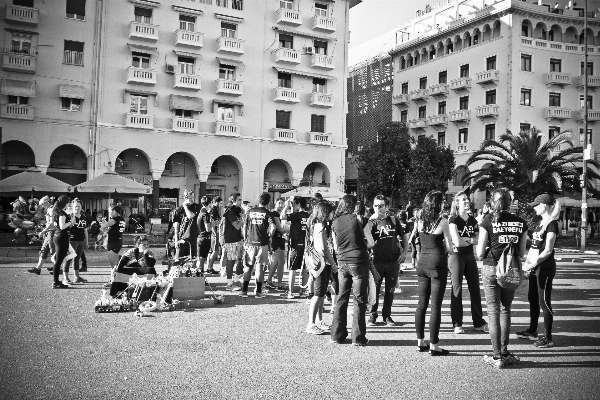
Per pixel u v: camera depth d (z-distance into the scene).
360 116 56.75
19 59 29.42
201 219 13.04
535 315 7.29
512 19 40.47
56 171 31.58
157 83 33.50
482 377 5.50
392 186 37.94
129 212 32.22
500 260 5.90
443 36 46.84
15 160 30.83
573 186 28.17
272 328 7.63
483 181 29.41
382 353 6.41
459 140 44.66
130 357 5.89
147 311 8.50
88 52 31.56
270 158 37.28
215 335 7.09
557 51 41.88
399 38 55.59
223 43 34.88
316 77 38.81
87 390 4.76
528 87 40.94
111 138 31.95
